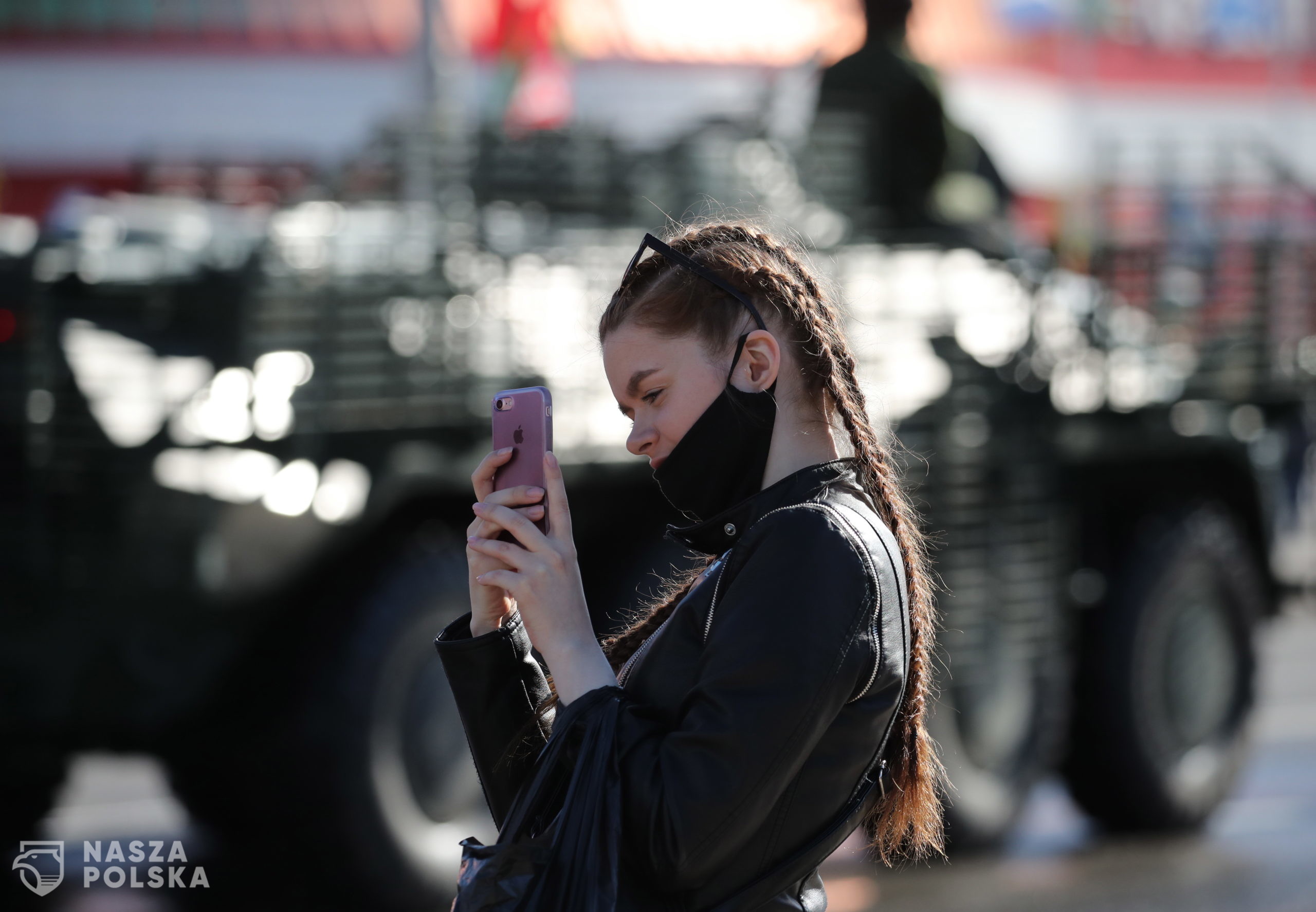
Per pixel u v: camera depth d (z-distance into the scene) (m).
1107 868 21.14
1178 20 69.75
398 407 17.61
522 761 6.56
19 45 47.09
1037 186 56.94
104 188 44.94
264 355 17.20
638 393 6.54
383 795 16.88
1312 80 71.25
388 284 17.84
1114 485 23.77
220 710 17.03
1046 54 63.66
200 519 16.19
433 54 32.12
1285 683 33.19
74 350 16.78
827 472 6.45
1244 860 21.72
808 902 6.50
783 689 5.86
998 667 20.86
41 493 16.47
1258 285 25.00
